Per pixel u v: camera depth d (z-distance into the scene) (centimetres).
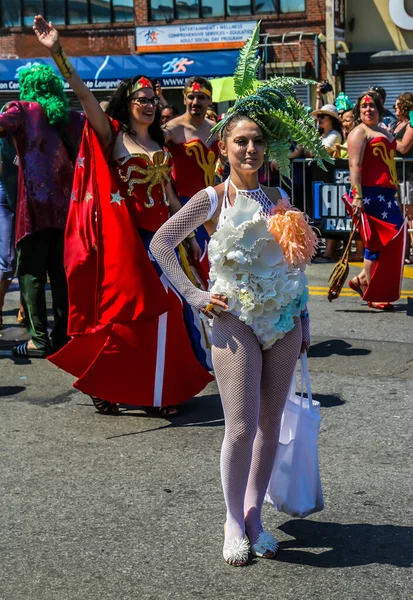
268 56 2323
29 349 685
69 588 335
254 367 343
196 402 571
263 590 332
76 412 553
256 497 361
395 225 812
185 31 2388
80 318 541
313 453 370
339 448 484
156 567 351
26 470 456
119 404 568
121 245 521
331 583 336
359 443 492
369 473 448
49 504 413
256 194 355
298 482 369
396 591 329
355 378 621
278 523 390
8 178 754
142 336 527
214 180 707
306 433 368
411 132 937
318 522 390
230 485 349
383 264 816
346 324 791
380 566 349
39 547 369
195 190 699
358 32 2259
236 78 359
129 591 332
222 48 2377
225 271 338
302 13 2298
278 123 351
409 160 1119
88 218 532
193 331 542
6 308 878
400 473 448
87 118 520
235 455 346
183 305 537
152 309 521
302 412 367
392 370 641
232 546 351
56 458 473
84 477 446
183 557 359
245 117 349
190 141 693
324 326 784
